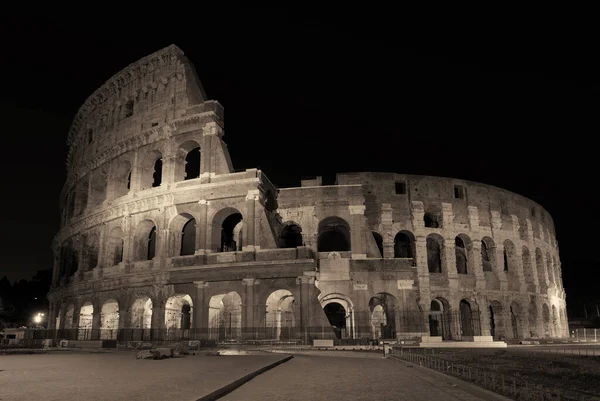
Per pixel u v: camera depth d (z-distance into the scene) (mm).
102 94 81812
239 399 19125
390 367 32469
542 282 87812
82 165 83000
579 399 18188
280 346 53844
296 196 69125
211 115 67125
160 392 18984
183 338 62562
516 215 84000
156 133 70562
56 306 84688
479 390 20391
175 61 73125
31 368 30469
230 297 64688
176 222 66750
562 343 69562
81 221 78750
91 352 52188
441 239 75188
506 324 76125
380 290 62844
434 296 71188
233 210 64875
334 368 31766
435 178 77062
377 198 74000
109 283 68750
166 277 63125
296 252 59000
